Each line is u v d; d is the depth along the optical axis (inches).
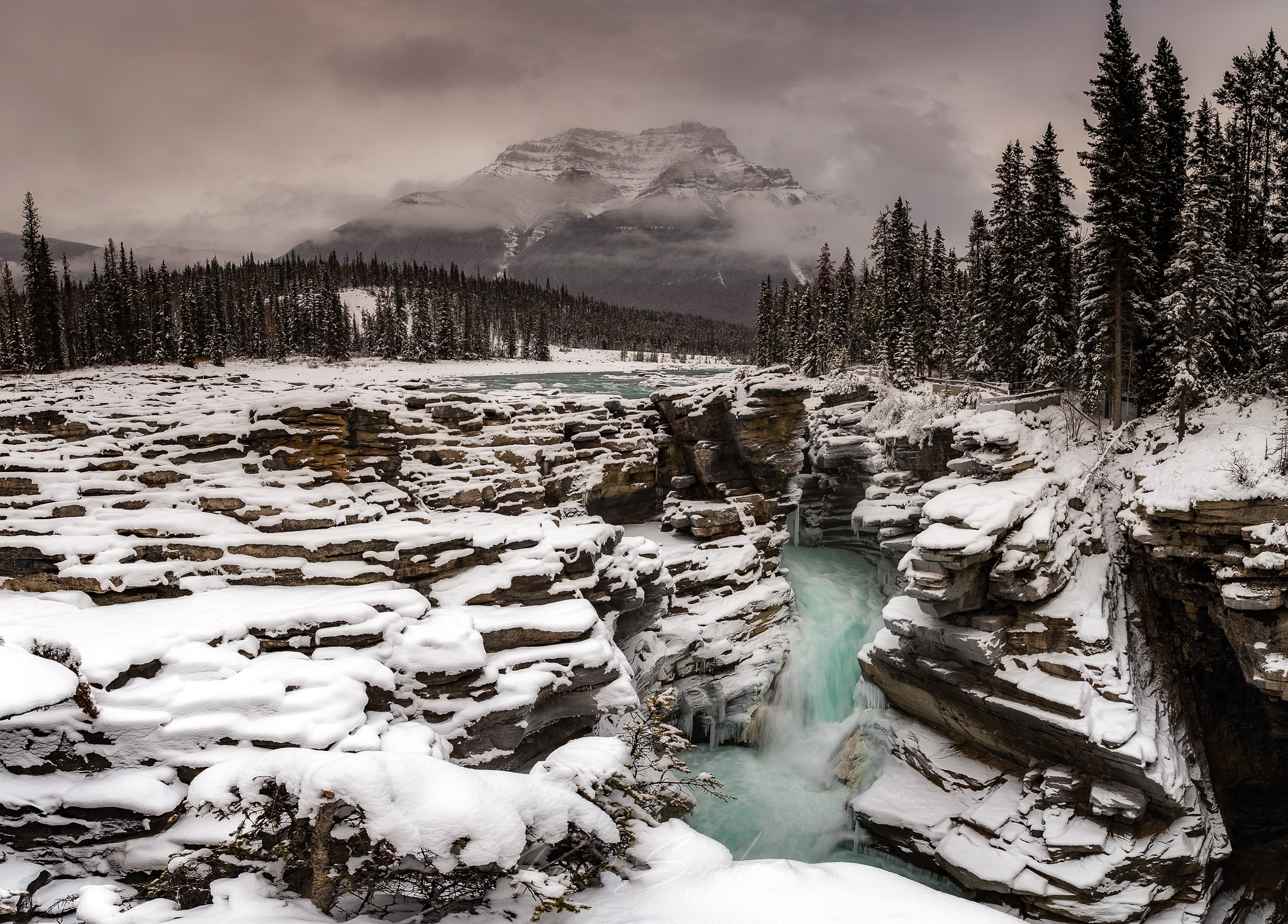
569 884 453.7
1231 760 1081.4
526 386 1905.8
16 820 485.7
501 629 706.8
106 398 1336.1
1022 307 1958.7
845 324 3791.8
